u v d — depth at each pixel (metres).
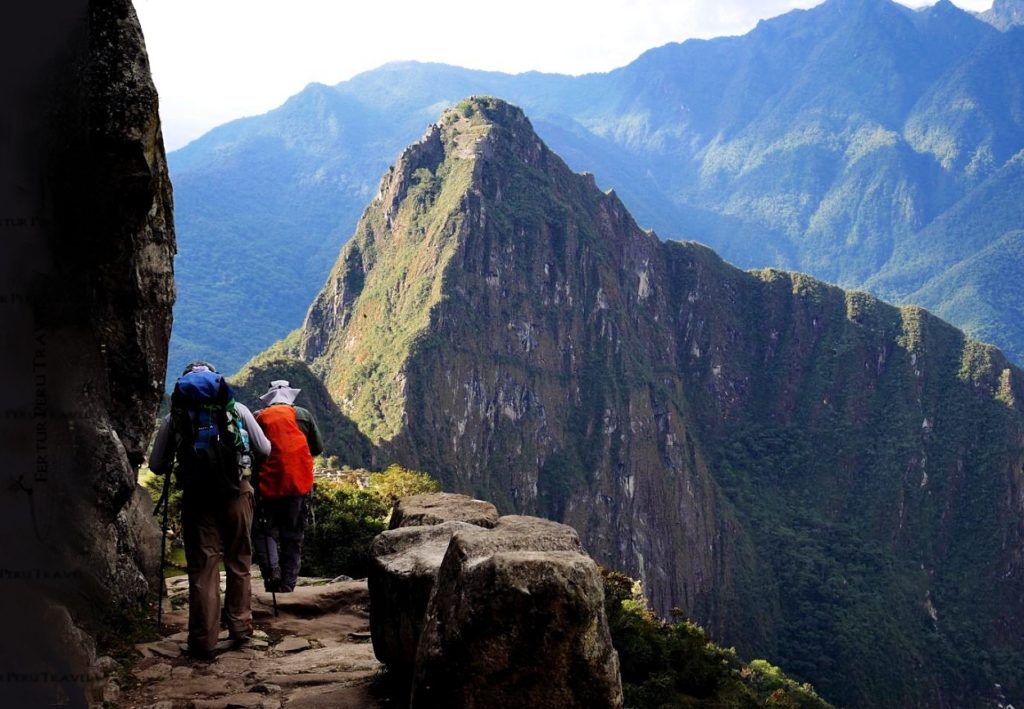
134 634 7.57
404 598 5.89
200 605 7.39
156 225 9.08
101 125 6.35
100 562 6.90
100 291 7.78
